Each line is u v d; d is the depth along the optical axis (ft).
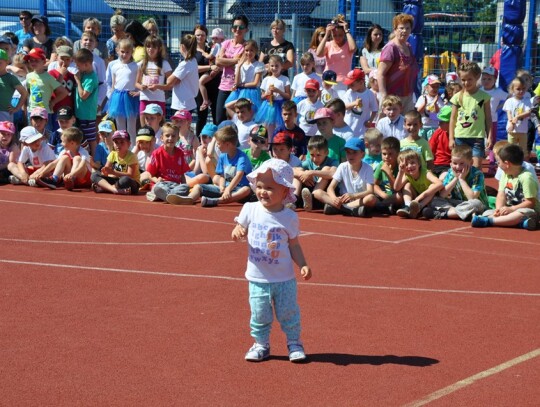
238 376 21.62
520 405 19.88
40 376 21.38
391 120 54.65
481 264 35.37
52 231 41.19
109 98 64.08
